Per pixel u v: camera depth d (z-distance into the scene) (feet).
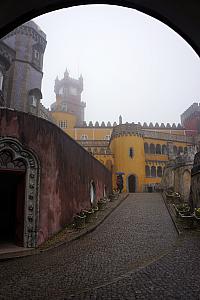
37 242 38.11
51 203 43.29
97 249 35.65
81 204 62.03
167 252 31.76
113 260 30.01
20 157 39.14
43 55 130.00
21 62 118.11
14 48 118.52
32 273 25.89
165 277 22.63
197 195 56.08
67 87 299.17
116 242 39.50
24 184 39.40
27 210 38.55
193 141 172.76
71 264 28.86
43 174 41.57
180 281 21.44
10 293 20.45
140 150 153.07
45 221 40.93
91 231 47.80
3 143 38.01
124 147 151.64
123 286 20.85
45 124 43.47
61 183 48.65
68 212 51.88
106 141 168.55
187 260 27.78
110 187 115.55
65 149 51.96
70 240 40.65
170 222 54.34
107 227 51.29
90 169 74.28
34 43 124.16
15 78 115.34
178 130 195.83
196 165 58.18
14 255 33.01
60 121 191.62
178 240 37.78
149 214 63.57
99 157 153.17
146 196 98.73
